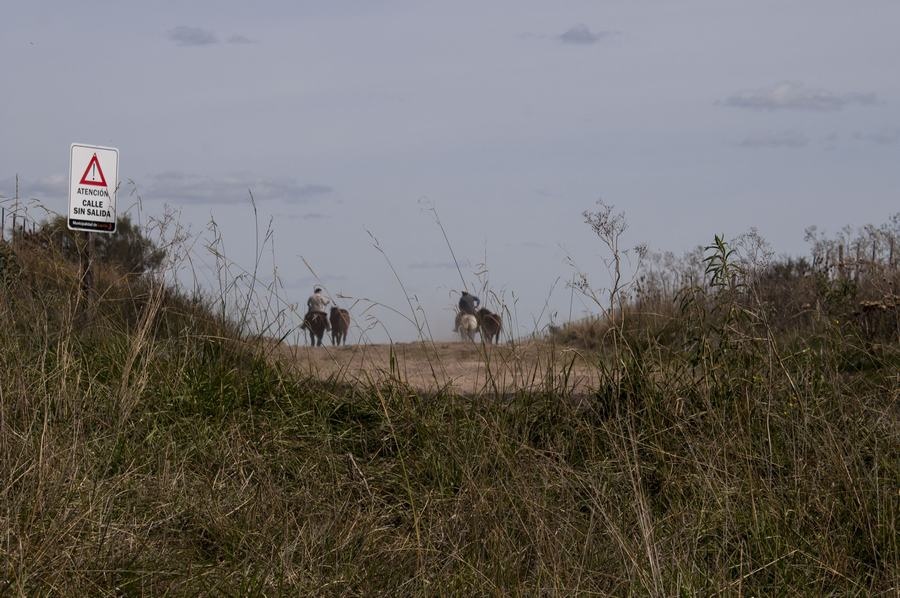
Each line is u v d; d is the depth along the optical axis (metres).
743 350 19.50
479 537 14.93
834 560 13.81
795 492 15.51
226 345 22.16
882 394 19.14
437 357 22.80
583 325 25.14
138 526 13.77
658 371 20.38
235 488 16.58
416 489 17.69
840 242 35.72
